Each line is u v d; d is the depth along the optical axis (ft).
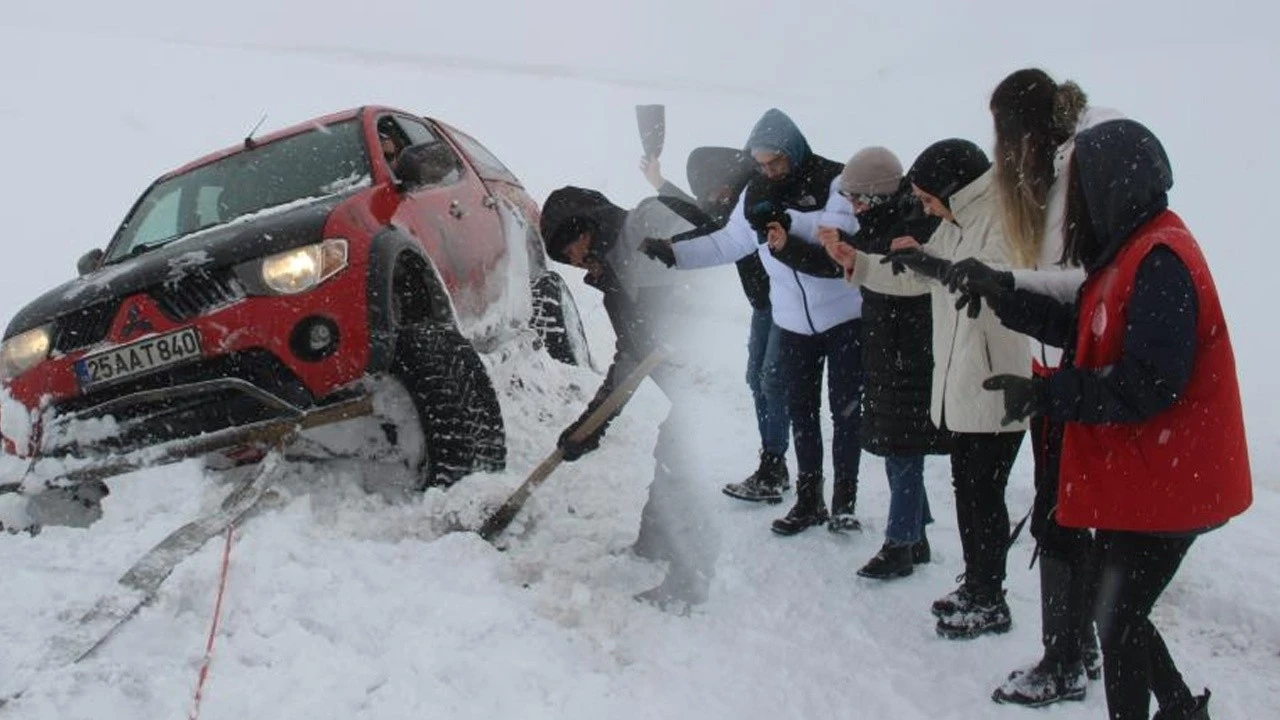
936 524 15.10
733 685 10.36
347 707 9.10
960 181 10.51
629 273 11.68
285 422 12.48
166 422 12.81
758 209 12.14
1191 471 7.82
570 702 9.59
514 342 19.04
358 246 13.07
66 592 10.74
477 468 13.32
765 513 15.49
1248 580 12.58
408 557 11.85
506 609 10.93
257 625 10.20
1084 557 9.90
